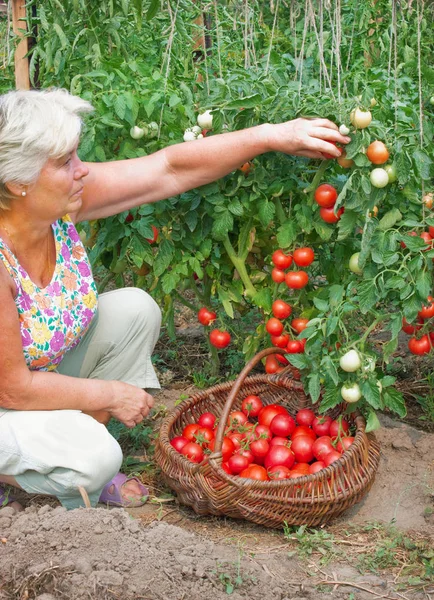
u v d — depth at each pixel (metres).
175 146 3.09
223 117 3.15
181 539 2.86
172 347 4.11
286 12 4.84
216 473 3.02
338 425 3.21
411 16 4.34
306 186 3.21
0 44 4.58
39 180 2.77
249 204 3.27
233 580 2.76
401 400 3.16
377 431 3.43
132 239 3.36
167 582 2.71
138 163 3.09
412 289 3.07
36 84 4.07
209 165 3.06
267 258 3.50
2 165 2.72
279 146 3.00
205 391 3.42
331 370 3.08
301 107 3.06
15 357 2.82
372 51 4.29
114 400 2.99
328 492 3.01
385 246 3.06
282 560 2.93
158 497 3.23
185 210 3.31
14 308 2.80
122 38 3.78
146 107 3.27
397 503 3.16
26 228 2.84
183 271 3.40
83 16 3.64
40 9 3.67
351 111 2.95
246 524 3.11
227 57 4.09
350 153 2.97
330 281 3.46
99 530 2.81
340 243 3.31
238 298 3.50
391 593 2.82
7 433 2.89
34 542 2.79
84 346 3.16
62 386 2.91
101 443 2.91
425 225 3.09
